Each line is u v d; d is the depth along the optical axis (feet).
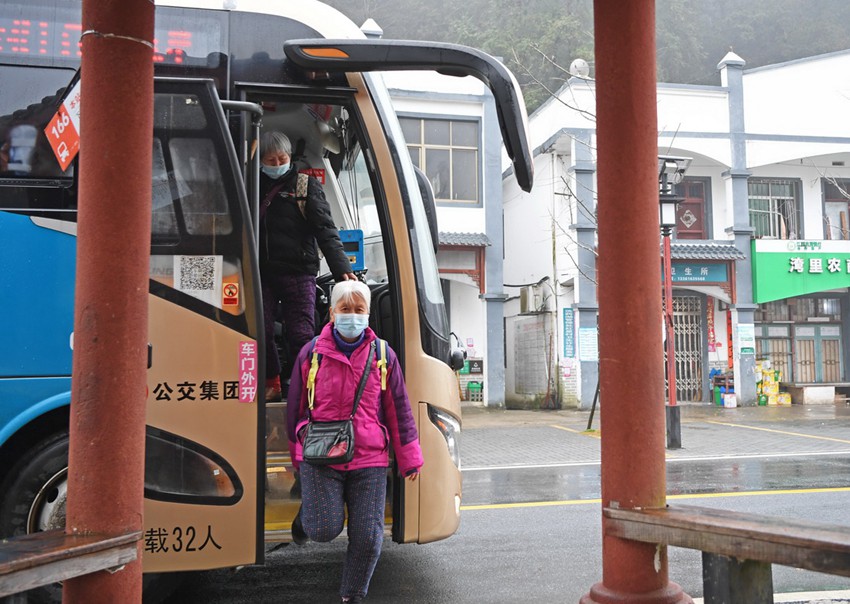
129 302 7.52
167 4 12.94
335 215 18.99
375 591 14.62
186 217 12.21
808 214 65.72
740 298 61.72
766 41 121.49
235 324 12.15
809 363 66.59
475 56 12.53
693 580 15.20
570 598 14.19
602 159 9.05
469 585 15.03
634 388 8.80
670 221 37.06
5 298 11.74
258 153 12.94
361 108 13.44
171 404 11.90
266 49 13.19
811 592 13.98
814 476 28.04
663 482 8.89
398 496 12.96
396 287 13.37
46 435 12.29
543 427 47.80
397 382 12.14
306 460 11.42
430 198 17.19
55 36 12.62
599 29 9.09
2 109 12.24
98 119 7.54
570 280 59.67
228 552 11.87
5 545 6.89
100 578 7.23
